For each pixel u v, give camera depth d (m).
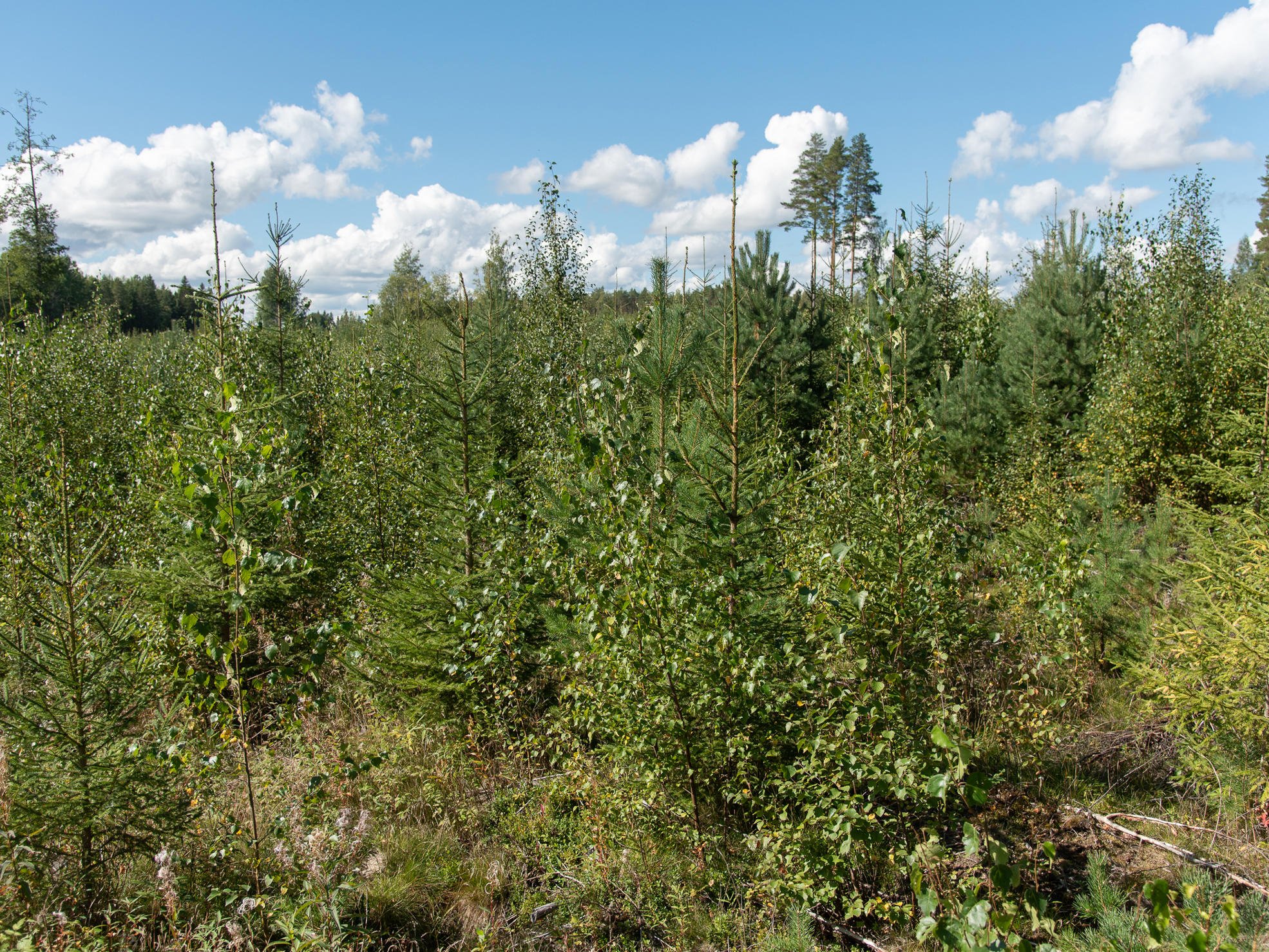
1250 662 4.56
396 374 10.30
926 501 5.15
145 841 3.94
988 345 15.44
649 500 4.73
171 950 3.46
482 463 6.24
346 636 6.10
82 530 7.08
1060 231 13.55
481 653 5.56
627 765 4.70
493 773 5.48
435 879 4.34
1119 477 9.83
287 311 12.37
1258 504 6.46
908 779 3.71
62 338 14.09
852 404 5.69
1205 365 9.95
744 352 5.55
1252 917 3.06
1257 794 4.48
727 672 4.35
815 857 3.99
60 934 3.32
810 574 5.23
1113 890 3.67
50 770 3.76
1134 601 6.43
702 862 4.36
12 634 4.76
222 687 3.92
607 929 4.04
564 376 10.34
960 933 2.56
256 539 6.24
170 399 10.38
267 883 3.72
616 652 4.29
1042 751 5.06
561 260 16.72
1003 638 6.05
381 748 5.54
